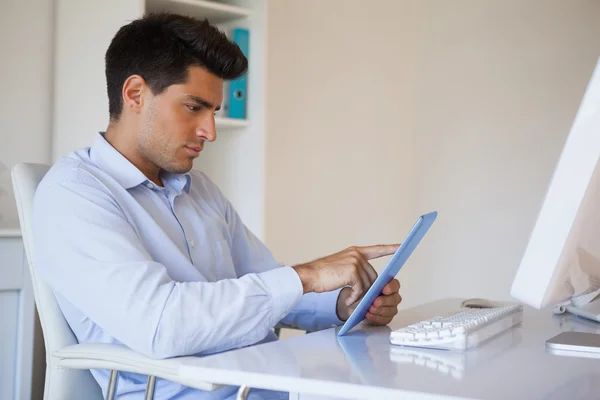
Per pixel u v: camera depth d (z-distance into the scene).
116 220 1.37
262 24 2.82
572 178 0.88
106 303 1.26
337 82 3.93
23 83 2.63
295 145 3.70
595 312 1.51
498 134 4.12
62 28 2.68
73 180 1.41
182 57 1.53
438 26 4.38
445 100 4.34
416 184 4.44
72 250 1.32
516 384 0.84
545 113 3.96
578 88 3.85
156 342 1.22
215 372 0.92
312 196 3.80
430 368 0.93
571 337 1.18
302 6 3.72
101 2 2.55
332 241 3.92
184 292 1.25
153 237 1.52
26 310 2.09
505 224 4.09
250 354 1.03
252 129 2.83
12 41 2.60
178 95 1.54
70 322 1.44
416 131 4.45
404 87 4.38
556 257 0.91
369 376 0.88
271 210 3.58
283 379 0.87
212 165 2.96
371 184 4.16
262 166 2.79
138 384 1.40
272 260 1.93
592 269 1.10
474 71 4.23
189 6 2.69
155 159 1.58
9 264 2.06
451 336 1.09
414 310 1.66
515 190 4.06
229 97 2.81
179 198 1.69
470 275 4.22
